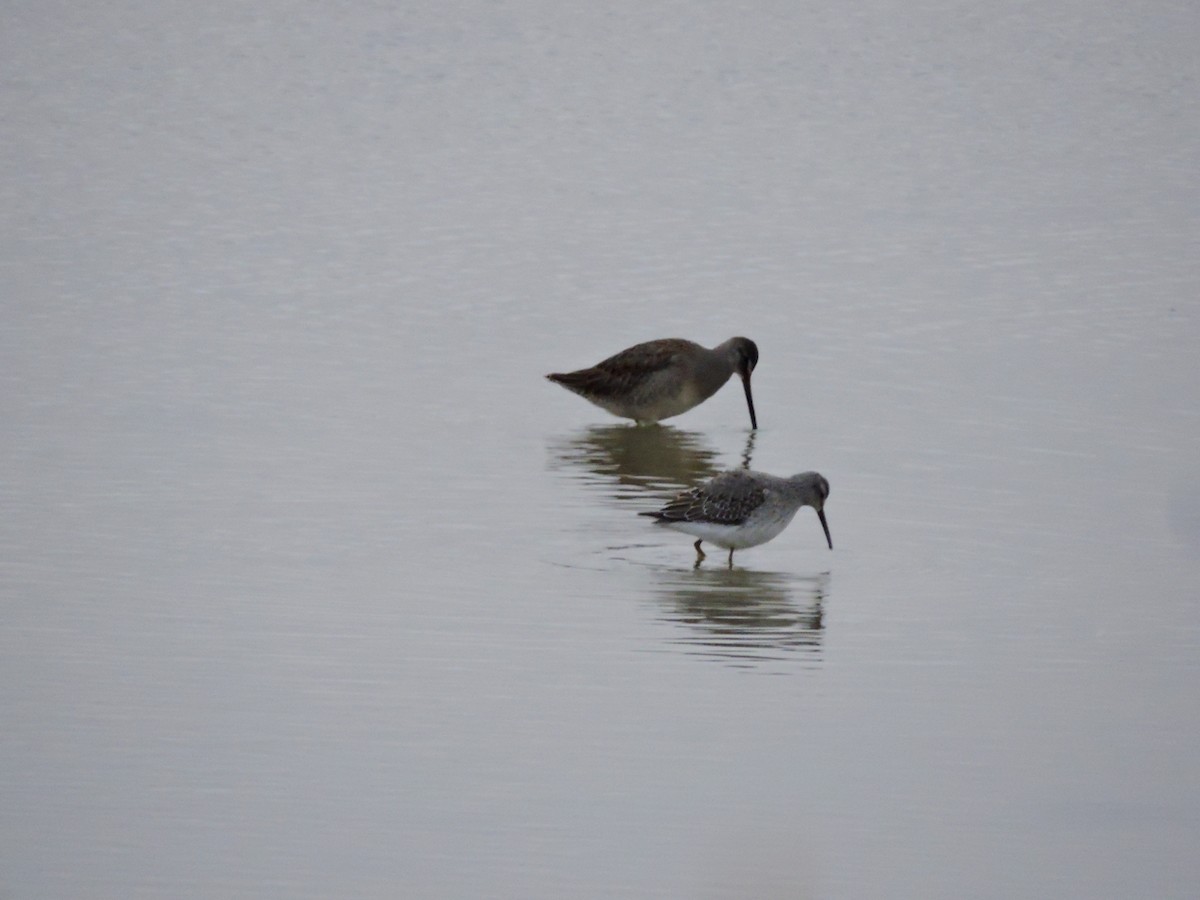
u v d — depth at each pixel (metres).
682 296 26.23
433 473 18.72
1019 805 11.48
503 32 46.38
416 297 26.17
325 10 48.28
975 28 47.16
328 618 14.48
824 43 45.69
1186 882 10.61
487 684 13.21
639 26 47.09
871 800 11.53
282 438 19.78
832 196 32.47
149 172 33.97
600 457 19.59
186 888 10.35
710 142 36.78
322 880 10.47
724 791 11.59
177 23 46.94
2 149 35.53
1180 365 22.59
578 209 31.55
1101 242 29.16
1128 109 39.62
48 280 26.56
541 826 11.14
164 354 23.05
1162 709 12.93
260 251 28.56
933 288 26.58
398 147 36.31
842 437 20.16
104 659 13.52
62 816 11.14
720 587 15.42
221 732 12.31
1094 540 16.61
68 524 16.67
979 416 20.73
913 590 15.38
